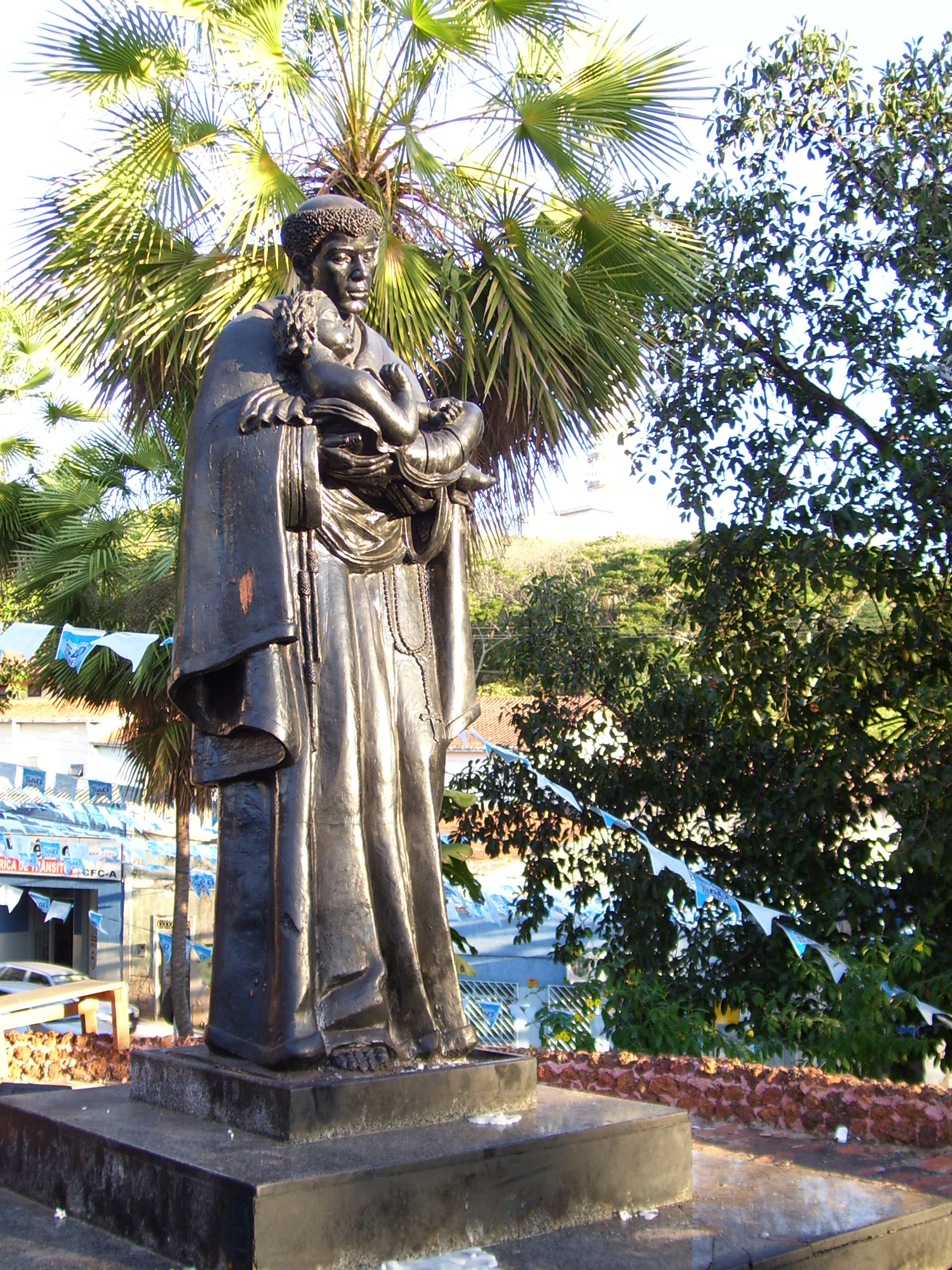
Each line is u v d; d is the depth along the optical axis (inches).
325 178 295.0
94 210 265.6
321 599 130.3
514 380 280.1
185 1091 125.6
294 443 125.6
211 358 136.6
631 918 368.8
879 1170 144.3
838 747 341.7
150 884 716.7
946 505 328.8
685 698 364.2
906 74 358.3
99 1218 113.9
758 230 364.2
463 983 524.7
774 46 372.5
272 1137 113.4
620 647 386.3
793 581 347.3
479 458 308.7
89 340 282.4
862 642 348.5
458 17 277.4
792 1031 264.8
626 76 289.6
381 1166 103.8
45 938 754.2
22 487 426.6
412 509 138.2
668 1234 113.9
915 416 338.3
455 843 354.3
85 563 378.3
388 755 133.0
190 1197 103.0
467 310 274.2
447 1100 122.3
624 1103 132.6
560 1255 106.7
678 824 372.2
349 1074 119.4
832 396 358.9
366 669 133.0
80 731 717.3
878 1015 240.2
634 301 303.4
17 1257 105.3
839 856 343.6
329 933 124.0
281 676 123.1
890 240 350.0
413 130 282.5
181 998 398.6
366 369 137.9
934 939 309.1
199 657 124.6
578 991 286.5
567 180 294.2
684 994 339.3
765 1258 107.0
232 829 129.9
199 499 128.6
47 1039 249.6
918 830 316.5
